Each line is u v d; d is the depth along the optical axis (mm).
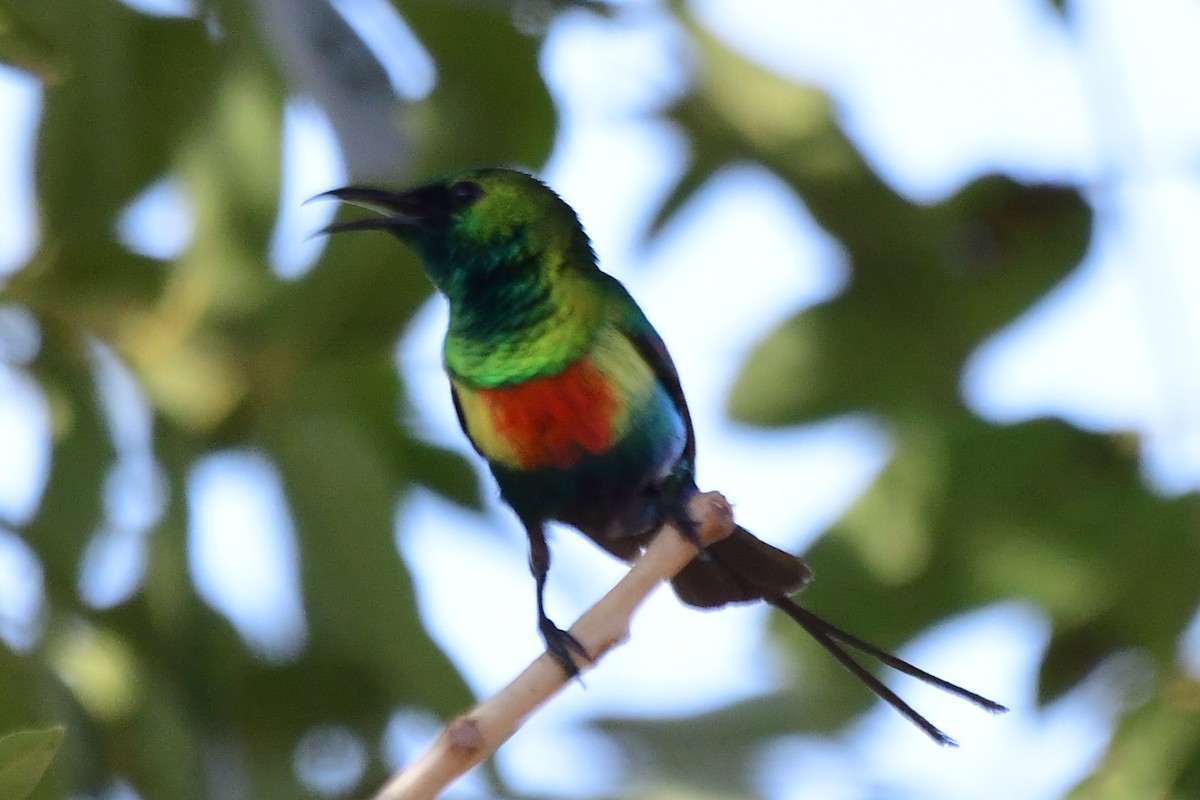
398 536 10828
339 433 10922
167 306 11031
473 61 11227
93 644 10688
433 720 10727
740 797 10500
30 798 8273
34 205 10758
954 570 12297
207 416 11031
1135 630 11727
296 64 8273
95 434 10961
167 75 10719
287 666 11094
